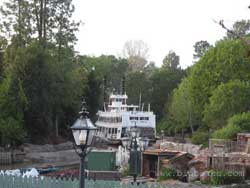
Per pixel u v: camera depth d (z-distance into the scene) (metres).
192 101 78.44
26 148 70.94
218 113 66.12
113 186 21.97
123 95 89.50
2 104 70.31
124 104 89.12
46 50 77.50
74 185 22.89
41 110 74.56
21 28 76.62
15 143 69.75
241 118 58.06
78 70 85.19
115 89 123.81
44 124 76.75
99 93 93.00
